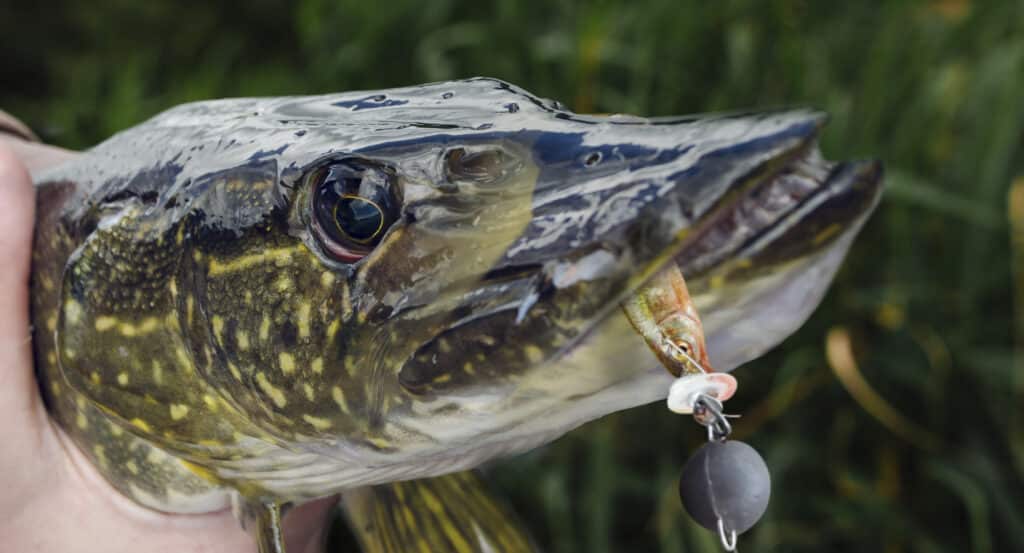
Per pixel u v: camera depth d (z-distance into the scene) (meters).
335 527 0.62
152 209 0.32
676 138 0.28
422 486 0.37
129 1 1.22
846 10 0.80
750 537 0.60
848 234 0.27
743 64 0.70
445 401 0.30
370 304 0.30
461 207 0.29
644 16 0.77
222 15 1.18
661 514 0.60
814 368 0.63
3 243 0.35
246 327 0.31
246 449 0.33
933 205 0.61
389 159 0.30
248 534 0.35
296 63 1.07
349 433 0.31
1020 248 0.62
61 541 0.36
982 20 0.76
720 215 0.27
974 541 0.60
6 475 0.35
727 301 0.28
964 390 0.62
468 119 0.30
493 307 0.29
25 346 0.35
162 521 0.36
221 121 0.33
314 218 0.30
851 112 0.68
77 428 0.36
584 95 0.71
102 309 0.33
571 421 0.30
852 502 0.60
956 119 0.69
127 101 0.88
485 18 0.87
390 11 0.85
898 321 0.63
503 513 0.37
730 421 0.63
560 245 0.28
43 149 0.41
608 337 0.28
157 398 0.33
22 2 1.24
